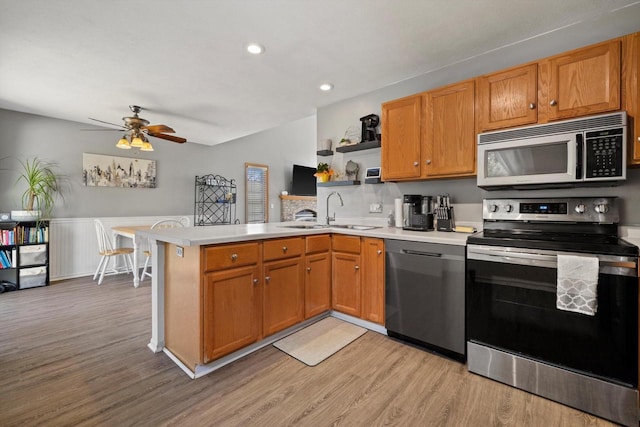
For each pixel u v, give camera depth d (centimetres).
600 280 152
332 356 211
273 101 355
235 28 212
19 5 186
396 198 306
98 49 239
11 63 261
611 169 168
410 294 222
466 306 196
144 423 146
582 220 197
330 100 355
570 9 195
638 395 145
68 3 185
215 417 151
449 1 186
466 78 261
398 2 186
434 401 163
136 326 266
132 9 191
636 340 145
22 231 385
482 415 153
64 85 308
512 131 201
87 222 456
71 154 443
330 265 275
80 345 229
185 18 201
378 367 197
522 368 173
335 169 361
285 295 234
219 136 528
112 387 175
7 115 393
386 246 235
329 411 155
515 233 212
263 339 224
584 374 156
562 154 184
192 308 187
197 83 305
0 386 175
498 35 225
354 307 258
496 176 208
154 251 219
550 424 147
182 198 571
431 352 217
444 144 242
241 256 201
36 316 290
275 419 149
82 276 451
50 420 148
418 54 252
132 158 504
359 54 251
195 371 187
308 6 189
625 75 171
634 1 188
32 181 395
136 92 327
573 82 186
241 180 673
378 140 299
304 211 803
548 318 165
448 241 201
